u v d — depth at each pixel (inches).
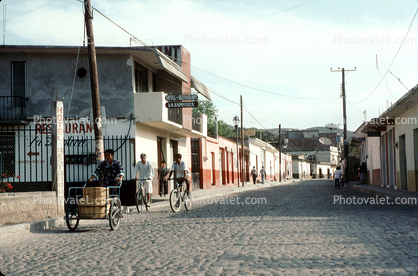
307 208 556.1
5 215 385.7
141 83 796.6
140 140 764.6
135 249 285.6
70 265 241.8
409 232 330.3
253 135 2118.6
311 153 3986.2
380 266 221.1
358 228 358.3
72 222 409.4
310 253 257.6
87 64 735.1
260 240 307.3
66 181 717.3
